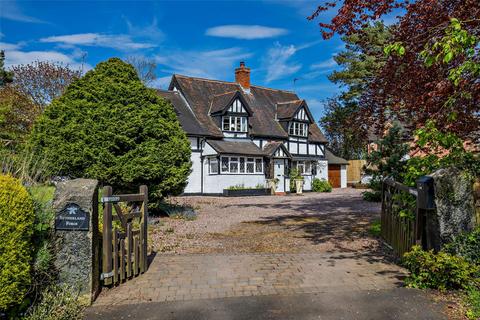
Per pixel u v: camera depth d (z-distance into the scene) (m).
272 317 3.98
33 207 3.77
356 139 9.07
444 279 4.64
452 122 5.54
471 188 5.12
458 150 5.78
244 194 24.25
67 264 4.34
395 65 6.61
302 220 11.52
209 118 26.08
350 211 13.70
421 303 4.31
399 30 6.44
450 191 5.06
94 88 10.69
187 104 26.28
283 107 30.73
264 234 9.12
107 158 10.01
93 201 4.45
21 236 3.52
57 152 9.70
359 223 10.55
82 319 3.95
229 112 25.75
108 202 4.82
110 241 4.87
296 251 7.21
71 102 10.43
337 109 38.50
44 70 23.77
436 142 6.09
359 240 8.12
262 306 4.30
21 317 3.73
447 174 5.11
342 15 6.46
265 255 6.85
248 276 5.51
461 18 5.33
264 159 26.61
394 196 6.70
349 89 22.19
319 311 4.13
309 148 31.20
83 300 4.31
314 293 4.73
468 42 4.13
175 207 13.45
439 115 5.38
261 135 27.34
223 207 16.19
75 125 9.95
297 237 8.66
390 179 7.86
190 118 25.11
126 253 5.35
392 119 8.54
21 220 3.51
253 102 30.02
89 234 4.37
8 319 3.63
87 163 10.03
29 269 3.63
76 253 4.36
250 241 8.25
